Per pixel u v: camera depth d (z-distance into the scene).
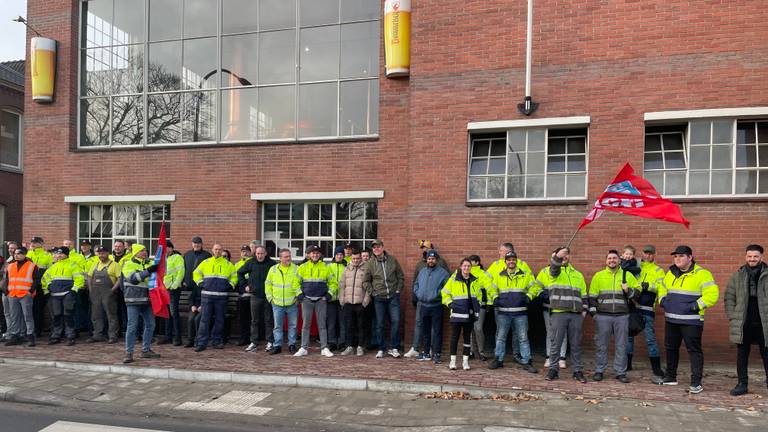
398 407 6.15
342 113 10.66
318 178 10.48
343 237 10.52
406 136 9.97
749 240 8.07
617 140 8.59
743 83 8.15
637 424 5.44
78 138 12.15
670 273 6.93
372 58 10.51
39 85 11.91
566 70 8.82
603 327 7.18
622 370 7.12
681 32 8.38
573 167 9.00
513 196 9.19
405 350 9.30
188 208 11.20
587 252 8.62
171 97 11.68
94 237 12.01
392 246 9.97
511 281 7.73
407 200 9.89
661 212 7.17
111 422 5.77
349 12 10.67
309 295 8.76
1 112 17.67
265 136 11.09
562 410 5.88
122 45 12.02
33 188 12.16
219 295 9.15
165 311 8.32
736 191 8.35
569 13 8.83
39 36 12.22
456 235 9.23
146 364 7.89
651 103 8.47
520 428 5.36
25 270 9.52
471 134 9.43
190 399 6.52
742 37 8.16
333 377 7.09
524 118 8.98
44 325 11.39
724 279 8.12
